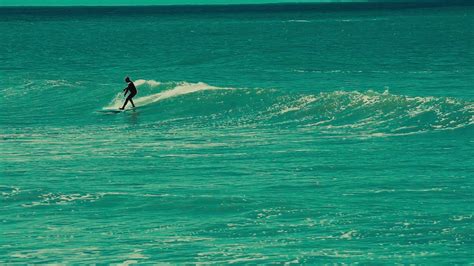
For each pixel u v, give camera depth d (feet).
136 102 346.74
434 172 184.44
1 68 556.10
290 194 165.78
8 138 260.83
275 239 132.67
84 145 241.96
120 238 135.95
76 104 357.61
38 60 626.23
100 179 187.42
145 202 160.66
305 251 125.29
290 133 255.50
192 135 259.19
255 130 265.95
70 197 167.12
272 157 211.61
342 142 232.12
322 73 474.90
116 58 631.56
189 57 617.21
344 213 148.25
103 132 273.13
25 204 162.61
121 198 164.45
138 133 268.41
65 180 187.01
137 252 127.44
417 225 138.00
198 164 204.74
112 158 216.74
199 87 344.90
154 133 266.98
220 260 122.11
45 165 208.23
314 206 154.20
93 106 351.25
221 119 296.92
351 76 451.53
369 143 228.43
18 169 202.90
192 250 127.85
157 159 213.66
